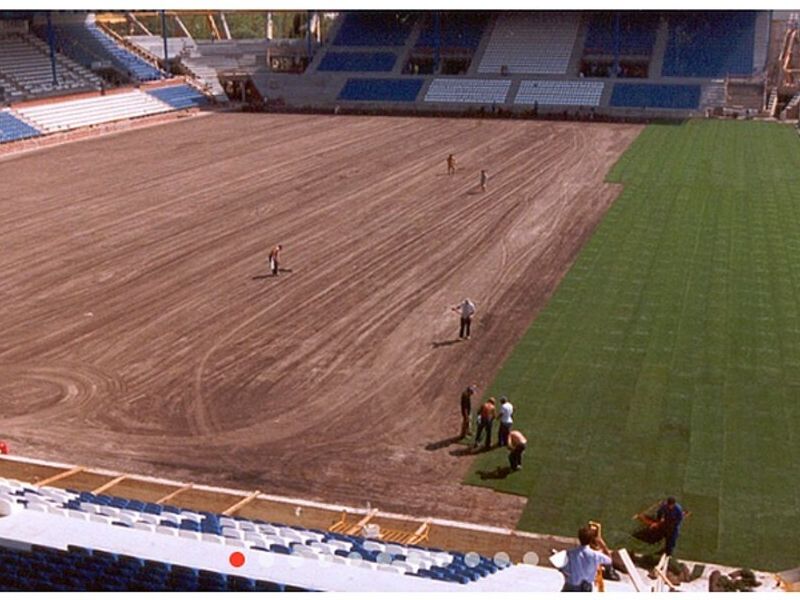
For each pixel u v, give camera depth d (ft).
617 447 67.82
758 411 73.31
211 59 313.53
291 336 90.79
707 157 186.70
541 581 44.73
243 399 76.95
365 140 216.54
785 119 245.86
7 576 43.65
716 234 126.00
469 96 281.95
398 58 308.81
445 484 63.52
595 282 106.32
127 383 80.23
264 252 120.26
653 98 265.13
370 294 103.40
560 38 297.53
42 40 271.69
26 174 176.55
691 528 57.36
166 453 68.18
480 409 69.00
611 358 84.33
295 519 59.31
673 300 99.55
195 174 174.50
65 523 49.39
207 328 93.09
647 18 294.46
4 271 112.57
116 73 277.23
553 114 262.06
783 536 56.49
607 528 57.67
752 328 91.09
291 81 303.27
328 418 73.56
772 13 283.59
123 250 121.49
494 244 123.34
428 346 88.02
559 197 150.51
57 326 93.81
